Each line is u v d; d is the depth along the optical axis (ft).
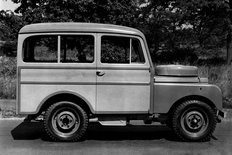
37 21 88.53
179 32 114.01
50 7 87.66
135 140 23.93
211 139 24.34
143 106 22.75
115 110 22.53
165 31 113.91
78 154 20.16
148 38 112.88
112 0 92.12
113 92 22.50
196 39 116.26
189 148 21.77
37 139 23.89
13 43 92.94
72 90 22.31
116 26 23.06
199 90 23.08
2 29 94.53
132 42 22.82
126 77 22.58
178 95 22.97
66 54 22.52
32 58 22.49
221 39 114.32
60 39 22.48
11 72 48.03
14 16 94.07
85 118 22.65
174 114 23.13
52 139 22.84
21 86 22.21
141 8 111.65
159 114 23.62
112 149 21.38
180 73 23.40
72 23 22.94
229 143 23.21
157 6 112.68
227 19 101.71
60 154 20.16
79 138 22.84
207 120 23.31
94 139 24.06
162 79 23.03
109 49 22.62
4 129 27.20
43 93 22.25
